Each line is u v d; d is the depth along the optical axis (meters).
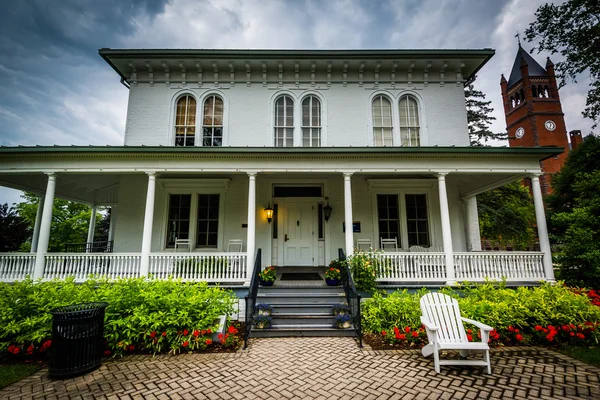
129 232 9.38
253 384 3.62
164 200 9.59
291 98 10.29
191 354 4.71
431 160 7.73
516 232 18.52
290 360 4.44
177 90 10.16
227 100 10.15
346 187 7.70
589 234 7.52
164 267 7.55
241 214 9.70
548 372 3.94
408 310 5.46
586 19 9.52
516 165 7.70
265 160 7.74
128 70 10.20
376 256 7.50
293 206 10.09
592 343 5.03
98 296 5.27
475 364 3.94
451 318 4.55
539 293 5.78
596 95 10.52
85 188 11.48
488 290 6.18
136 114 9.94
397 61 10.03
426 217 9.91
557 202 21.77
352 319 5.82
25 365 4.28
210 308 5.38
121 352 4.59
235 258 7.58
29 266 7.40
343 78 10.29
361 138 10.05
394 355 4.62
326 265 9.65
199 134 9.95
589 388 3.46
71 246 12.16
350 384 3.60
